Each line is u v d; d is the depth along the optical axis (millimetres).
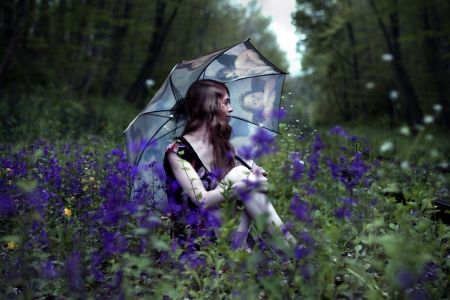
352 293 2102
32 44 17234
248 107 3520
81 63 21078
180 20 32406
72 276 2326
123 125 12172
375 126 19266
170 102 3129
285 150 4496
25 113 10102
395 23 23859
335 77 35531
